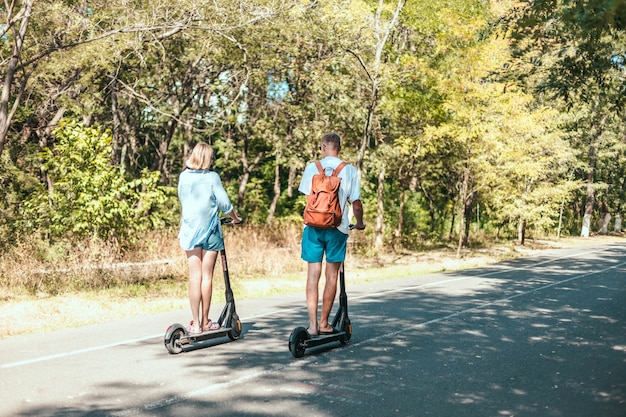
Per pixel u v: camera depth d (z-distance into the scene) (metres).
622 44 10.00
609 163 49.81
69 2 16.56
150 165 40.72
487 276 17.06
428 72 23.92
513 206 31.62
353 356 6.94
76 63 17.81
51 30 17.02
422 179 35.72
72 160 14.52
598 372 6.34
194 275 7.39
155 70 25.86
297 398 5.34
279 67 25.98
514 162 25.88
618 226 56.59
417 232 37.88
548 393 5.55
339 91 24.73
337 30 22.91
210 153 7.45
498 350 7.34
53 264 13.72
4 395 5.38
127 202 15.07
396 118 26.38
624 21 6.95
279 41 23.59
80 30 16.61
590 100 11.34
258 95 29.20
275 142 29.78
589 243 38.38
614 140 46.38
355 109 24.69
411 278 16.67
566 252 28.31
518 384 5.84
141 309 10.90
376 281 16.27
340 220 7.00
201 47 22.77
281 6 18.39
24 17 14.77
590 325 9.16
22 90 15.62
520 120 24.66
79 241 14.35
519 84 12.31
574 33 8.26
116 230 14.80
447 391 5.57
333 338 7.25
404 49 26.48
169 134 30.84
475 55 22.84
